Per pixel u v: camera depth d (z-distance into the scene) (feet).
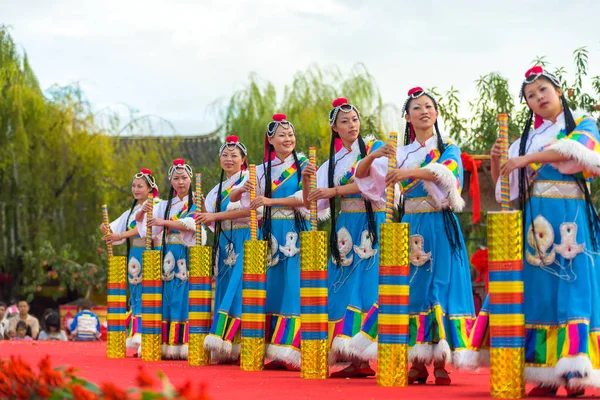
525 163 17.22
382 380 19.34
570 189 17.71
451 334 20.31
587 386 16.66
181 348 31.07
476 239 45.03
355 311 22.24
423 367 21.01
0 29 68.18
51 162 67.51
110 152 68.74
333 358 22.67
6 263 68.13
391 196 19.52
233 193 27.71
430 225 20.93
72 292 73.41
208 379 21.49
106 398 11.28
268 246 26.32
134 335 32.99
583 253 17.44
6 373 13.17
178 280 31.50
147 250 30.45
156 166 70.64
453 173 20.30
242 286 25.40
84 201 68.59
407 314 19.35
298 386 19.47
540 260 17.58
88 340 49.96
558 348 17.10
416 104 21.24
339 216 23.29
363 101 64.75
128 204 69.05
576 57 38.68
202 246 27.37
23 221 68.03
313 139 58.59
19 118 65.26
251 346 24.90
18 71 68.23
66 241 68.54
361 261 22.59
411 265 21.02
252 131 63.98
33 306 73.61
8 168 66.85
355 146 23.32
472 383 20.71
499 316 16.97
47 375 12.53
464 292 20.76
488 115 44.11
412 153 21.38
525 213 17.92
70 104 68.69
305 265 21.83
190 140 83.51
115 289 32.12
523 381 16.88
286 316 25.63
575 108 37.81
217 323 27.04
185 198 32.35
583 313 17.01
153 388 10.82
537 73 18.21
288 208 26.27
